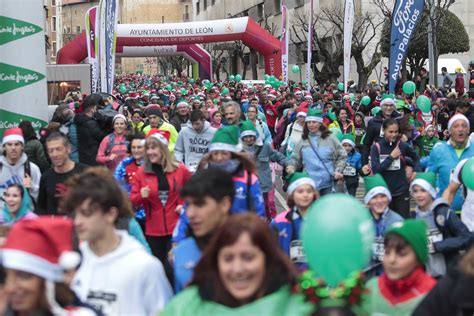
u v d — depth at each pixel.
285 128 39.03
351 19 51.53
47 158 23.16
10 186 15.71
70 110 26.97
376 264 13.24
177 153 24.33
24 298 7.16
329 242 6.79
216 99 59.72
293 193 14.14
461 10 98.88
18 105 25.97
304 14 112.69
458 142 19.67
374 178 14.59
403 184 22.53
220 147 14.89
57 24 195.12
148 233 17.12
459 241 13.63
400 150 22.44
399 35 42.34
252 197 14.84
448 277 8.27
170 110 53.25
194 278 7.87
